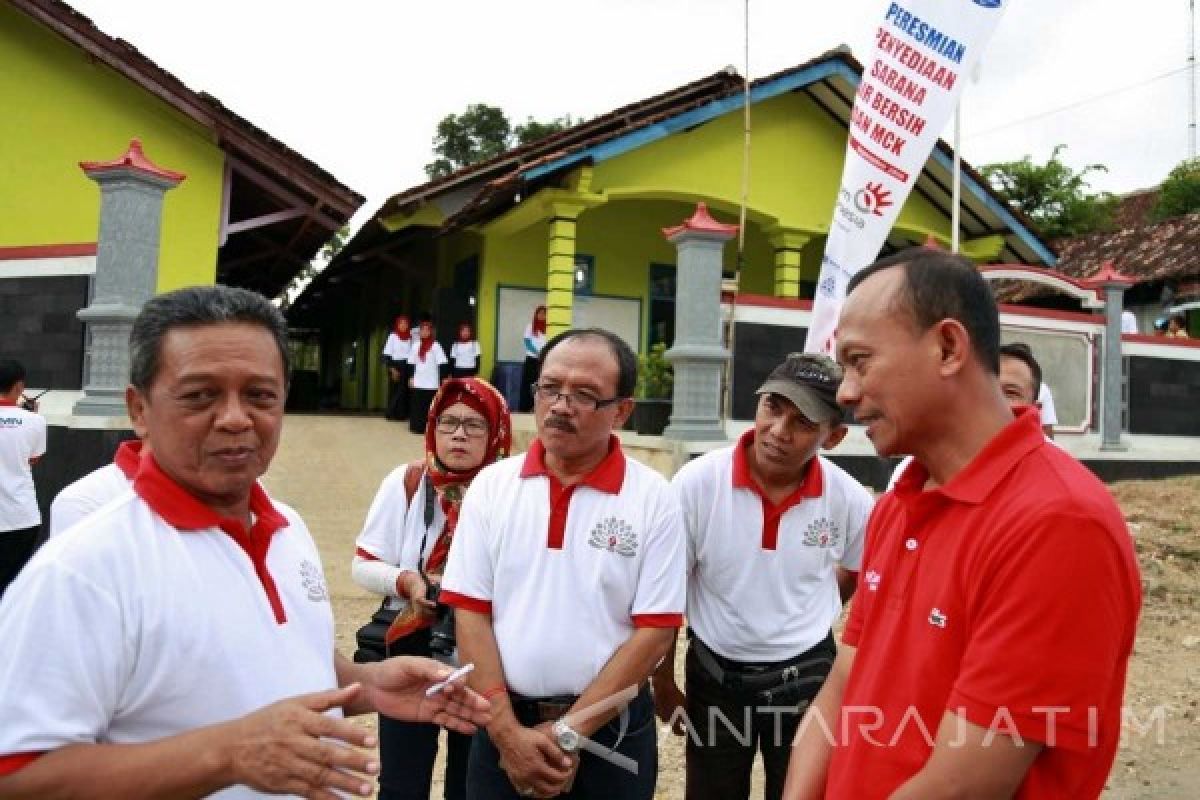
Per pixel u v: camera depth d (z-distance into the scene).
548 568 2.50
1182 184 23.80
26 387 7.95
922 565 1.72
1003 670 1.50
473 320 14.28
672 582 2.55
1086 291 10.86
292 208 11.98
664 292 14.84
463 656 2.52
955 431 1.71
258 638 1.67
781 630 3.00
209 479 1.67
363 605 6.38
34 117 11.11
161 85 10.62
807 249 15.88
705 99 12.04
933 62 6.04
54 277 7.93
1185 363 11.16
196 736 1.46
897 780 1.68
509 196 11.92
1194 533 8.57
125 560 1.55
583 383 2.50
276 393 1.74
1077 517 1.50
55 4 10.19
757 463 2.99
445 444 3.13
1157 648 5.98
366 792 1.45
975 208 13.63
